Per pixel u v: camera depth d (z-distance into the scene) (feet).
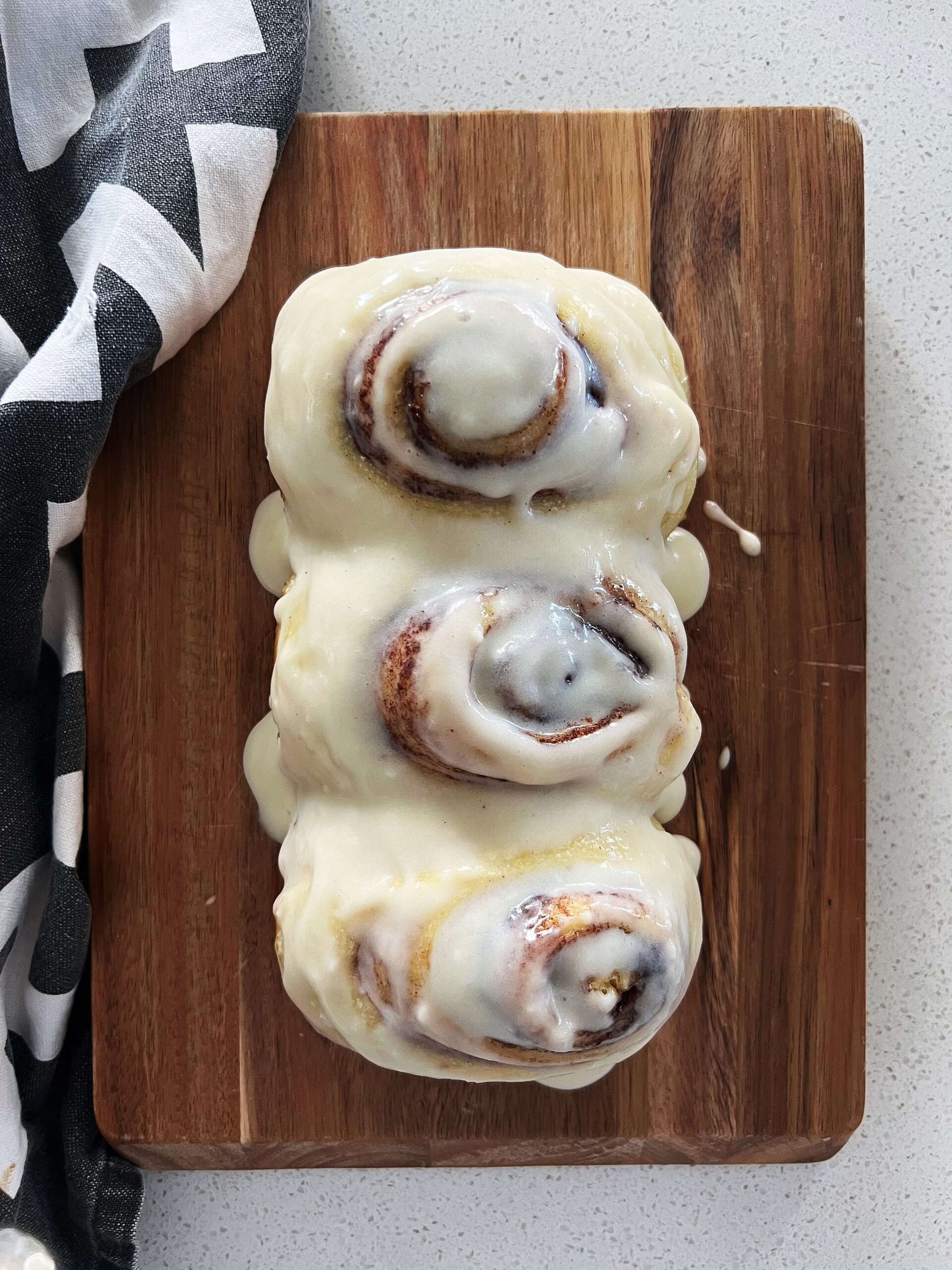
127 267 1.66
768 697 1.77
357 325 1.54
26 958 1.78
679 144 1.75
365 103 1.86
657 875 1.58
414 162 1.74
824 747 1.77
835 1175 1.90
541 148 1.75
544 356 1.48
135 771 1.76
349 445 1.54
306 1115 1.76
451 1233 1.90
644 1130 1.77
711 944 1.77
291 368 1.57
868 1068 1.90
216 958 1.76
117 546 1.75
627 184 1.75
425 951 1.52
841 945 1.78
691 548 1.75
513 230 1.75
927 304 1.88
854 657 1.77
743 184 1.75
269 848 1.76
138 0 1.74
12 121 1.73
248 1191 1.89
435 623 1.51
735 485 1.77
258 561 1.74
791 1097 1.77
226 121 1.68
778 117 1.75
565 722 1.52
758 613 1.77
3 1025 1.73
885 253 1.88
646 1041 1.59
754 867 1.77
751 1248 1.90
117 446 1.75
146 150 1.67
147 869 1.76
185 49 1.70
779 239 1.76
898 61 1.88
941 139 1.89
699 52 1.88
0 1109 1.72
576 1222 1.90
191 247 1.68
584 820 1.56
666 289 1.76
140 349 1.67
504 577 1.54
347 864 1.57
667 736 1.58
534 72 1.87
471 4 1.87
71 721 1.73
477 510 1.54
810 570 1.77
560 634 1.52
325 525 1.58
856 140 1.75
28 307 1.74
